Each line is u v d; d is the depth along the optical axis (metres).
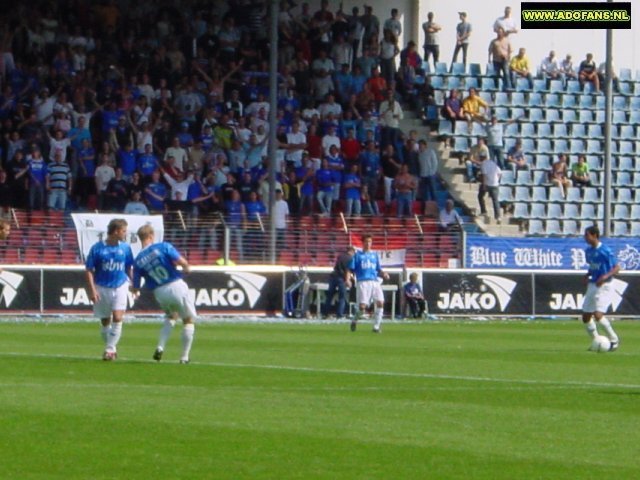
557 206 99.06
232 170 86.31
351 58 97.50
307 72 94.12
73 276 74.44
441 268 82.25
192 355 46.69
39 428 26.16
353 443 24.80
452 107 98.94
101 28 90.00
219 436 25.45
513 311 82.06
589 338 61.12
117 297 42.66
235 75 91.88
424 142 92.75
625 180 103.31
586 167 100.62
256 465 22.36
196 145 85.44
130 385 34.75
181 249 78.75
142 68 88.88
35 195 79.69
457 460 23.09
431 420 28.22
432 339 59.03
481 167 94.62
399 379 37.78
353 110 92.94
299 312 78.81
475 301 81.62
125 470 21.75
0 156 82.31
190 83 88.88
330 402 31.34
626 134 105.69
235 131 87.19
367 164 90.19
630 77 110.44
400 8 105.88
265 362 43.75
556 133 103.44
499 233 94.56
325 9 97.12
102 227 75.69
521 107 103.44
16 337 55.94
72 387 33.94
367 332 64.81
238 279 78.00
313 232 82.81
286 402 31.20
